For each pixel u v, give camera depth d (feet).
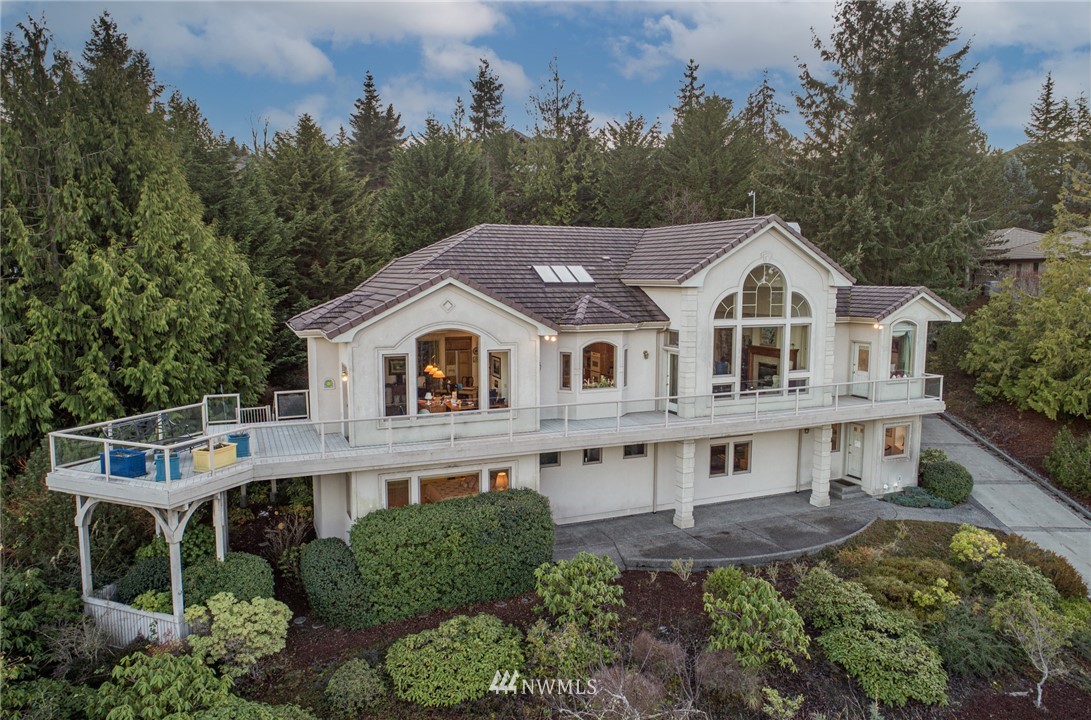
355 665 41.22
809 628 48.60
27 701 36.17
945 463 78.33
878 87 113.50
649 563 57.11
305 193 103.60
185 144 90.53
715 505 71.92
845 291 83.56
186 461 49.52
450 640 42.78
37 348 56.44
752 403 68.59
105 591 47.14
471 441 55.11
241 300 73.15
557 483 64.95
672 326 67.00
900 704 41.34
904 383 75.77
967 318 106.42
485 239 73.31
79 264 58.44
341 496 56.49
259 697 39.70
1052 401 86.89
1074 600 54.70
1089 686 44.37
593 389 65.31
